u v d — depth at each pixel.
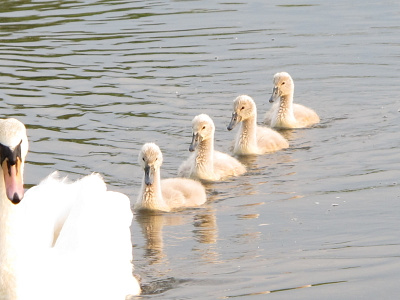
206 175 17.45
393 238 13.71
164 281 12.34
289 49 26.31
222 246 13.72
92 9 31.53
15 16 30.55
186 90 22.73
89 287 11.30
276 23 29.14
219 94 22.61
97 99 21.70
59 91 22.23
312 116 21.14
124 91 22.41
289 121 20.78
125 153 18.33
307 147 19.31
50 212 11.97
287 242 13.75
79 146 18.53
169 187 16.50
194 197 16.22
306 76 24.17
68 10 31.38
